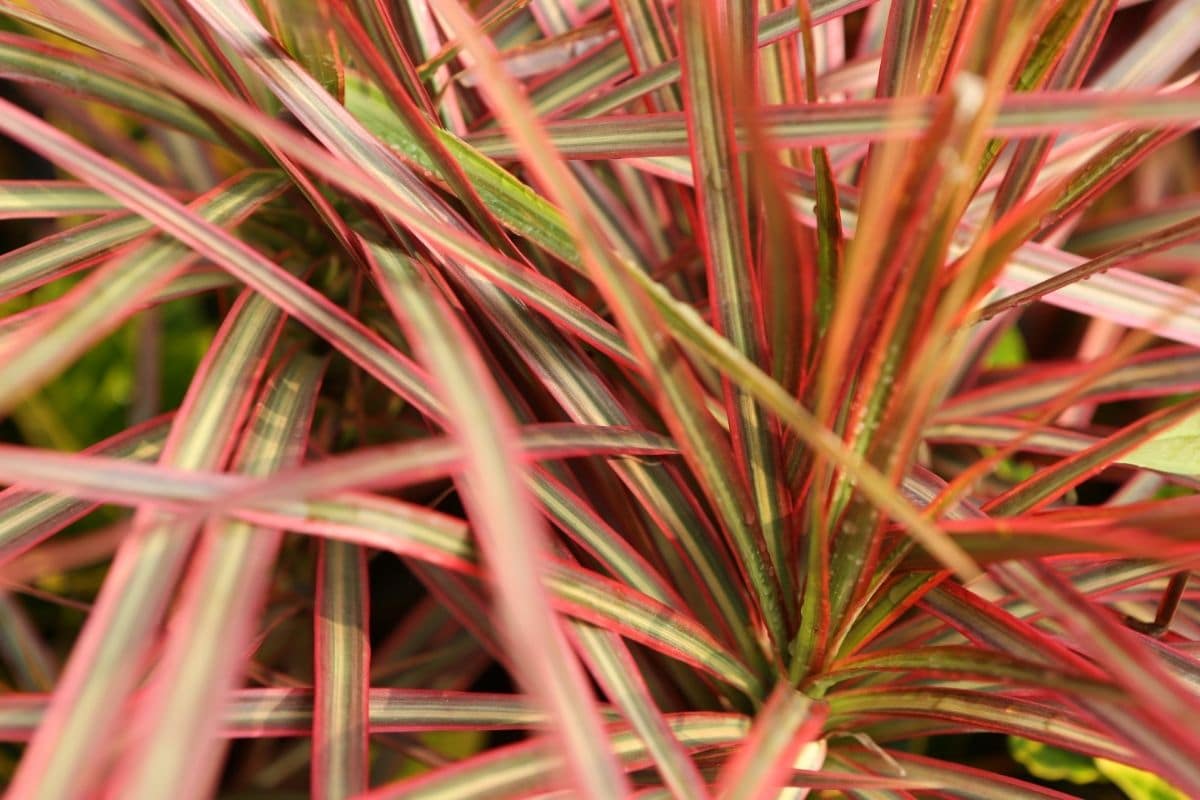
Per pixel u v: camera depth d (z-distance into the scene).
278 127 0.48
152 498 0.48
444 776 0.51
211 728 0.45
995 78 0.46
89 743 0.45
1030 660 0.53
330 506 0.50
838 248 0.54
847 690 0.58
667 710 0.63
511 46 0.70
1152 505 0.51
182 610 0.47
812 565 0.53
